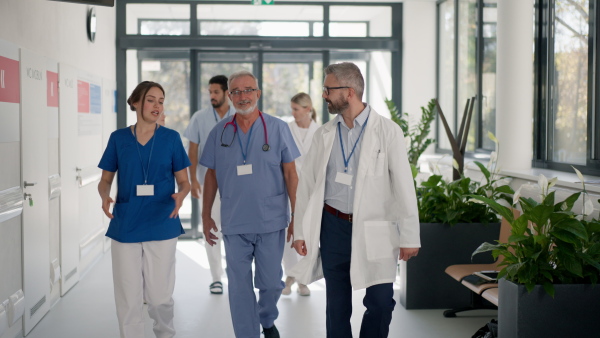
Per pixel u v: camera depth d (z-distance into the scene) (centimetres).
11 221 426
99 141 753
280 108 917
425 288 509
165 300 378
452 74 854
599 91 510
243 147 397
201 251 802
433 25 907
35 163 480
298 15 906
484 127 749
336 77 321
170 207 377
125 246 368
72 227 606
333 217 328
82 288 603
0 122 398
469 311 508
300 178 344
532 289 337
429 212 522
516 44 571
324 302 546
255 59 912
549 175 518
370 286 322
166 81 905
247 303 397
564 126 575
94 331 470
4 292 410
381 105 931
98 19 756
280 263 409
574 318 339
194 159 579
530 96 579
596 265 330
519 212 464
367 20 916
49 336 458
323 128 337
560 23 580
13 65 428
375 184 320
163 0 893
